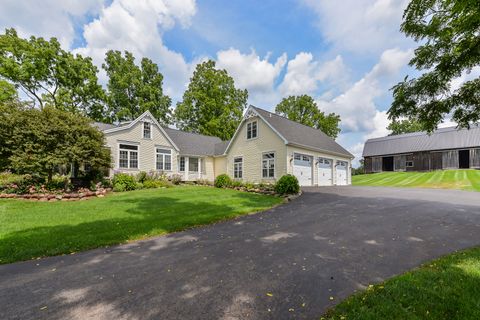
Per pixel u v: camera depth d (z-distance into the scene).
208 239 5.85
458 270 3.63
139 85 33.53
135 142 19.73
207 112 35.97
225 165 23.75
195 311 2.87
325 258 4.46
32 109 12.56
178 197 12.45
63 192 12.55
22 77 23.94
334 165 21.78
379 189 16.28
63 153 12.08
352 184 23.56
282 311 2.84
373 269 3.96
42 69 25.11
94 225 6.92
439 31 4.96
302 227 6.71
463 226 6.41
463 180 19.45
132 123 19.59
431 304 2.77
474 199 10.95
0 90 21.73
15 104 12.51
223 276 3.81
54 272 4.07
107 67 32.97
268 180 18.45
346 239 5.55
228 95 37.56
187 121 38.28
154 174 19.44
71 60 27.09
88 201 11.17
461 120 5.81
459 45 4.75
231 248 5.14
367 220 7.24
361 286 3.40
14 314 2.88
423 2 4.84
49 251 5.01
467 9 3.96
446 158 30.14
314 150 19.58
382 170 36.44
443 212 8.11
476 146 27.98
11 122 11.54
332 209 9.06
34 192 12.14
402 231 6.07
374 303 2.84
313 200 11.41
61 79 26.59
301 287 3.41
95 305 3.04
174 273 3.96
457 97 5.40
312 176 19.34
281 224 7.12
